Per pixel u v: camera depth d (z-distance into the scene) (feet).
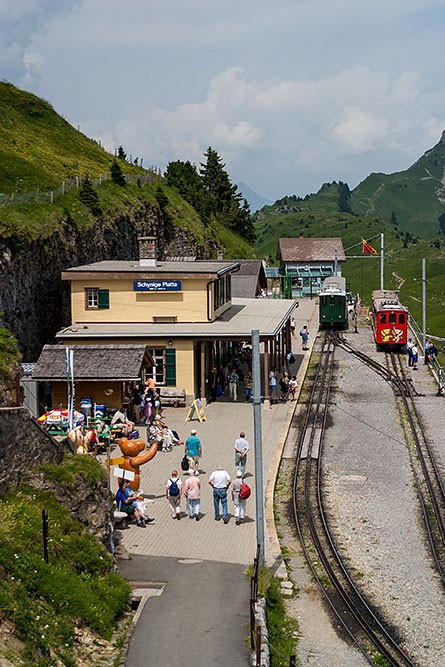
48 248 164.45
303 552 75.10
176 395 131.54
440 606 64.95
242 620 55.88
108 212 221.05
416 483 96.99
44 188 221.05
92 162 322.96
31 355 152.05
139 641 52.13
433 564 73.36
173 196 326.24
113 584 58.70
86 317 143.54
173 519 79.30
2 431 56.65
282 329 157.07
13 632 44.37
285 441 114.01
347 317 240.32
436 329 493.36
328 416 130.82
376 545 77.77
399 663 55.42
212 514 81.20
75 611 51.16
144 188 290.35
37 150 291.99
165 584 62.34
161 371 133.59
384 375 163.84
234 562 67.62
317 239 331.98
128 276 141.49
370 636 58.80
